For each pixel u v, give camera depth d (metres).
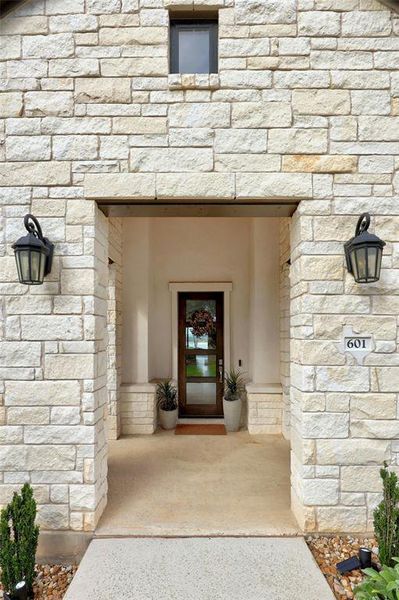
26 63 2.87
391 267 2.82
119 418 5.27
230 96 2.85
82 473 2.75
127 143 2.84
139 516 2.94
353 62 2.85
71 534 2.71
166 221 6.36
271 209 3.07
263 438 5.14
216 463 4.15
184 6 2.85
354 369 2.78
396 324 2.80
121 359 5.53
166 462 4.18
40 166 2.85
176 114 2.85
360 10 2.86
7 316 2.81
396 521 2.31
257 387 5.41
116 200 2.87
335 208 2.82
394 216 2.82
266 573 2.31
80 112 2.85
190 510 3.04
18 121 2.87
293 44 2.85
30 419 2.77
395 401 2.77
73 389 2.78
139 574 2.31
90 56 2.86
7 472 2.76
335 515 2.73
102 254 3.07
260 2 2.86
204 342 6.31
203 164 2.83
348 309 2.80
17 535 2.31
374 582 1.89
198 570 2.34
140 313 5.69
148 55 2.86
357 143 2.84
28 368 2.79
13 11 2.89
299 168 2.83
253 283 5.79
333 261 2.82
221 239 6.36
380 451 2.75
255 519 2.90
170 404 5.70
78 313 2.81
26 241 2.54
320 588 2.20
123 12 2.86
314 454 2.75
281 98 2.85
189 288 6.25
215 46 2.98
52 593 2.34
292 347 3.10
